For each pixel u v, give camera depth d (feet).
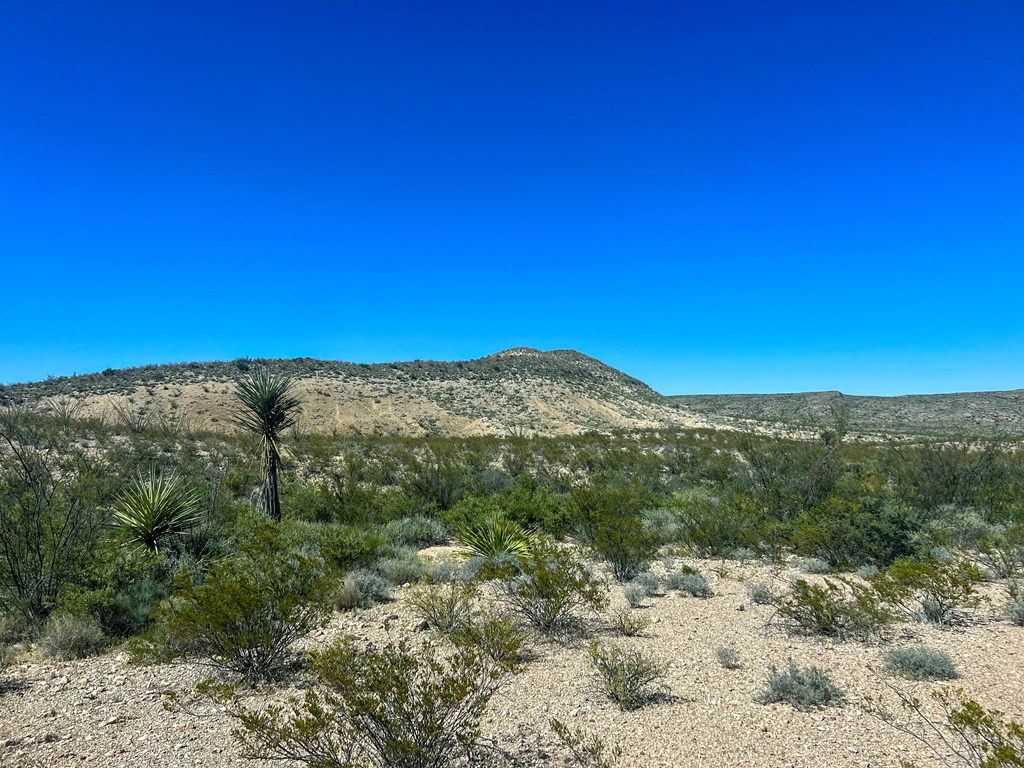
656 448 130.62
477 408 207.41
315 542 40.60
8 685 20.94
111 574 28.68
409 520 54.65
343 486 67.46
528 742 15.79
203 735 16.81
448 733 14.78
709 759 14.71
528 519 53.11
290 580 24.54
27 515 30.04
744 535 42.06
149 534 36.17
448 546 50.44
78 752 15.93
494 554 39.24
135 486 41.73
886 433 149.38
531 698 18.66
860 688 18.76
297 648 23.79
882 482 55.98
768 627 25.81
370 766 14.26
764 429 187.11
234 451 87.81
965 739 14.40
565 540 47.29
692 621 26.86
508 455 108.06
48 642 25.08
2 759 15.60
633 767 14.44
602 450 118.83
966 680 19.01
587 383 265.13
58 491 37.45
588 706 18.02
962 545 40.14
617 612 28.48
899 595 26.21
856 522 37.55
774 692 18.21
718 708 17.61
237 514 44.04
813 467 51.49
